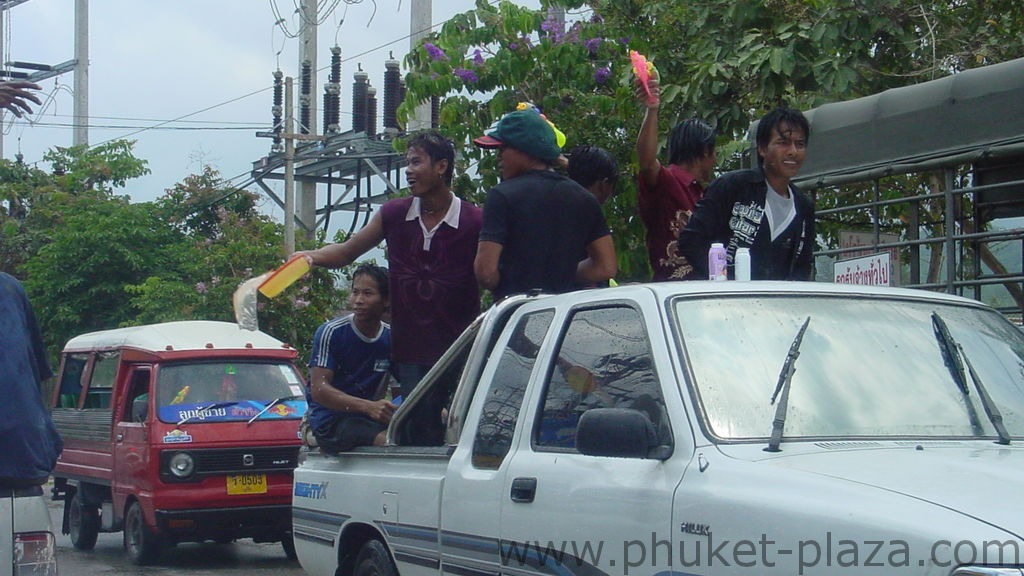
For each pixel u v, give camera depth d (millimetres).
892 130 7812
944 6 10648
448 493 5012
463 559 4867
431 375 5668
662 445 3850
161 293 21188
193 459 11109
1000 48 10133
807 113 8570
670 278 6242
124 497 11688
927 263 8727
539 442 4570
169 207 24500
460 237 6422
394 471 5641
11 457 4824
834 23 10305
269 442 11414
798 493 3350
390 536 5527
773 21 11016
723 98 10914
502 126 5910
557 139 6215
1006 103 7043
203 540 11414
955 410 4012
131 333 12500
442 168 6375
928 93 7547
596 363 4379
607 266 5941
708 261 5395
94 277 23234
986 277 7941
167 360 11641
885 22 10227
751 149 8656
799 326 4195
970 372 4195
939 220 8883
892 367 4117
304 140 22406
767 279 5469
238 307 6227
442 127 12586
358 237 6594
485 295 12008
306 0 23016
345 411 6418
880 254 7453
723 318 4156
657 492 3762
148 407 11367
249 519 11305
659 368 3988
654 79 6277
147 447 11141
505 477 4605
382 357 7254
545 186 5758
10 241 26844
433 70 12516
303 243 22125
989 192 7828
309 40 23047
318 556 6367
